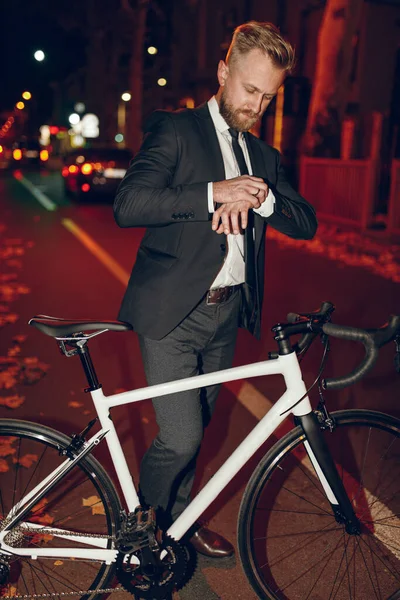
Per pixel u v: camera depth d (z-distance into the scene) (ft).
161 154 8.01
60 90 192.65
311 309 24.04
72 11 129.90
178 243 8.25
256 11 86.63
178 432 8.30
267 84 7.82
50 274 30.04
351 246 38.86
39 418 14.65
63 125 192.95
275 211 8.36
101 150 65.26
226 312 8.71
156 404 8.34
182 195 7.61
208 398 9.33
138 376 17.33
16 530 8.18
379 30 68.80
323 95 51.03
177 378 8.57
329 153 51.29
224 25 98.89
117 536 8.26
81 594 8.46
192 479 9.43
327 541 10.14
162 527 8.72
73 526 9.61
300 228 8.73
